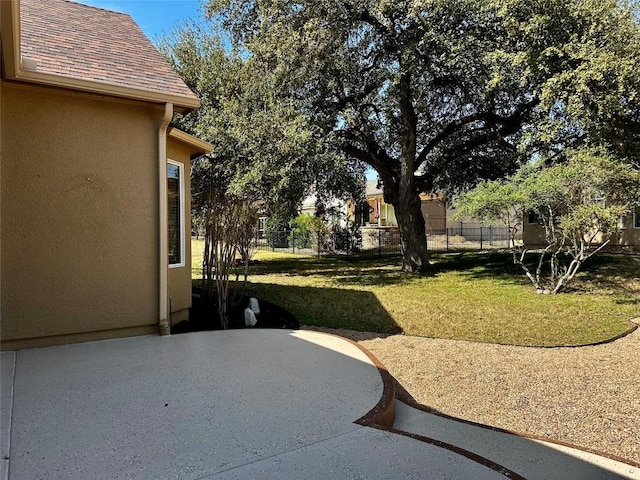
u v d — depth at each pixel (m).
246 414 3.12
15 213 4.64
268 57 11.07
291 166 10.67
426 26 10.05
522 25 9.24
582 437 3.45
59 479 2.26
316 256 20.34
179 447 2.62
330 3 10.31
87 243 5.05
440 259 17.25
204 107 13.91
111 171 5.20
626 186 8.48
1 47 3.52
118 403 3.29
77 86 4.68
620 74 8.16
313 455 2.55
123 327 5.34
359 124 13.03
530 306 8.21
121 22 7.45
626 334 6.45
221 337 5.46
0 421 2.87
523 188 9.41
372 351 5.78
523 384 4.59
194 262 17.50
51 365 4.18
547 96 9.11
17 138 4.64
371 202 29.59
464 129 14.21
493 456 2.97
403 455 2.57
